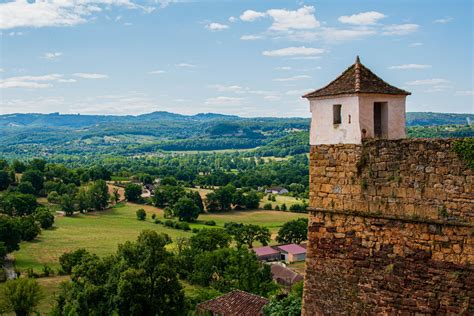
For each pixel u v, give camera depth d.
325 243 20.17
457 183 17.11
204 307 58.72
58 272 106.31
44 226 154.38
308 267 20.62
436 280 17.58
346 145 19.47
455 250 17.17
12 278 100.38
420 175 17.88
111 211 185.12
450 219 17.25
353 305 19.48
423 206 17.81
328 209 20.03
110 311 64.38
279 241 146.75
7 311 78.12
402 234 18.28
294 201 199.75
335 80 20.17
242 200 189.00
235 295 59.56
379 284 18.86
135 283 64.12
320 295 20.31
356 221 19.38
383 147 18.62
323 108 20.11
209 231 120.81
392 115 19.61
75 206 181.12
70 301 68.38
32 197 169.50
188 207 166.25
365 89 18.89
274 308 31.42
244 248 102.12
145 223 168.00
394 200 18.44
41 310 81.25
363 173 19.12
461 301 17.06
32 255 123.19
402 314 18.33
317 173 20.33
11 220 124.31
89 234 150.62
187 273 102.12
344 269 19.72
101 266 69.44
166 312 66.75
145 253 68.62
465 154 16.92
